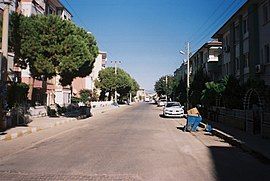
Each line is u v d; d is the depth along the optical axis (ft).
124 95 312.50
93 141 49.62
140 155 37.22
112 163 32.17
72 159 34.19
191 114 70.44
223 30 126.31
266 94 60.08
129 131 65.67
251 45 94.02
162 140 51.88
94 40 111.86
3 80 62.28
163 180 25.84
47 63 85.40
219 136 60.13
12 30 83.35
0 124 61.98
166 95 296.10
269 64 83.82
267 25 85.35
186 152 40.68
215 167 31.73
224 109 82.17
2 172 27.86
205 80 119.14
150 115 130.52
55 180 25.13
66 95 175.83
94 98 249.14
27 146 44.42
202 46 170.40
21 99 90.99
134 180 25.46
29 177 26.05
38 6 127.34
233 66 113.19
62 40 87.76
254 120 58.70
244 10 100.73
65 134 60.39
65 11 171.42
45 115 102.83
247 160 36.19
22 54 85.66
